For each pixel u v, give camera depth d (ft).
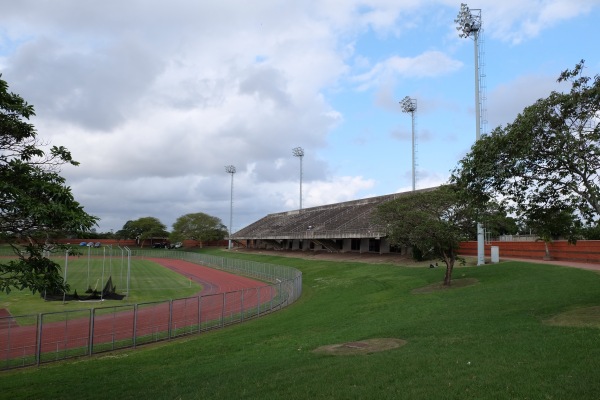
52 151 31.73
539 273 90.22
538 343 36.88
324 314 81.82
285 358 45.62
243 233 337.72
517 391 26.09
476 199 52.03
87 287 152.05
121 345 67.56
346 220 223.10
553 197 49.42
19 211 28.55
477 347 38.01
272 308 99.09
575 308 51.57
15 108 29.99
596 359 30.78
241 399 30.81
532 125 44.57
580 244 122.11
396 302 83.30
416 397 26.63
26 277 29.25
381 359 37.35
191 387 37.40
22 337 77.20
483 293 75.97
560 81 45.27
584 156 42.78
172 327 81.71
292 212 331.77
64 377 48.06
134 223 448.65
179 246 439.22
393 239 95.76
